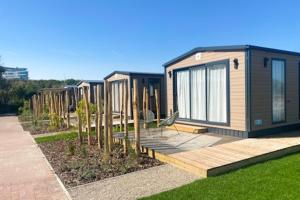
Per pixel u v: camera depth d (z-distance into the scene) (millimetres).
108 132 6492
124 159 6191
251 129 8016
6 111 26984
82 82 20578
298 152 6750
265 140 7555
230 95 8531
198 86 10047
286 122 9289
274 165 5445
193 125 10211
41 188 4727
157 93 11523
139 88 15695
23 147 8367
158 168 5625
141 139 8203
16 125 14977
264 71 8391
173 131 9828
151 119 10211
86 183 4852
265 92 8438
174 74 11266
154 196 4074
